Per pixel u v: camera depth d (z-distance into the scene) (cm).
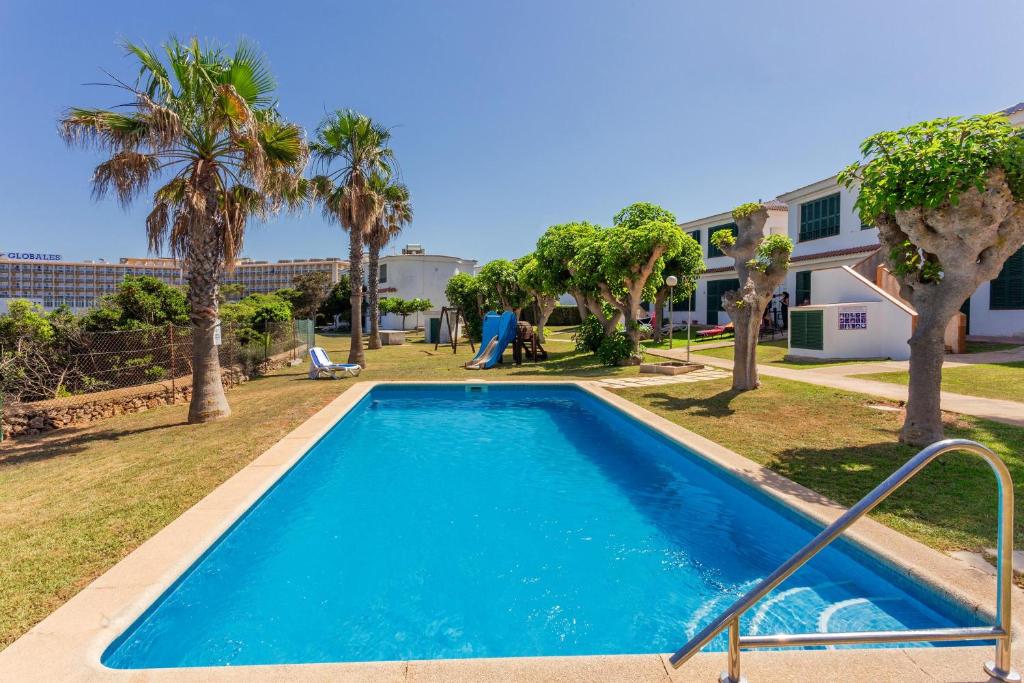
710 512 553
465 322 3127
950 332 1385
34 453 763
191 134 906
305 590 401
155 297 1398
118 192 866
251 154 893
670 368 1405
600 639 338
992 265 579
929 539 379
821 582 389
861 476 534
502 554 459
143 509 475
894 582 351
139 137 848
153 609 327
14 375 980
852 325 1476
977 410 780
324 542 485
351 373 1537
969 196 539
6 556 382
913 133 568
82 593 325
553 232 2023
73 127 797
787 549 461
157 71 848
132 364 1189
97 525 440
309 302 4734
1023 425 686
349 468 725
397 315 4656
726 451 641
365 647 334
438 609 374
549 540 486
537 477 681
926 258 644
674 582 407
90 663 257
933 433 625
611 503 582
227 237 973
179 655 326
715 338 2450
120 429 920
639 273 1628
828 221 2206
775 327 2297
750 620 344
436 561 447
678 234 1587
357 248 1875
